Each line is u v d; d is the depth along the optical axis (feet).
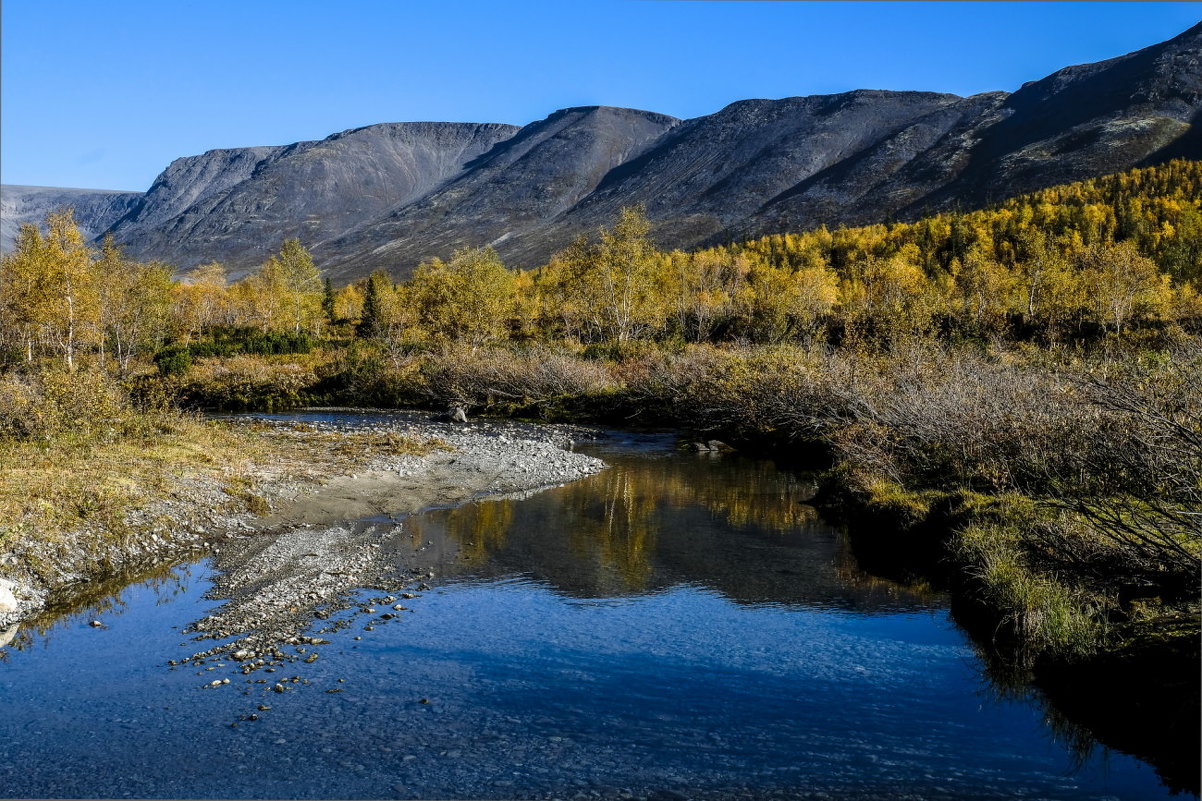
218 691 28.04
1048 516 36.99
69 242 168.76
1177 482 31.81
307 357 188.34
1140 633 26.76
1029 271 240.73
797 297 252.83
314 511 55.57
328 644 32.55
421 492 63.72
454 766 22.99
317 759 23.38
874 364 84.17
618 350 166.30
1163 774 22.27
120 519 45.52
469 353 145.59
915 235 497.05
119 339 196.24
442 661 30.81
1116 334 119.75
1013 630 30.68
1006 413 51.13
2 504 43.21
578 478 71.92
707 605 37.60
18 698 27.45
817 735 24.76
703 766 22.97
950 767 22.82
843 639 32.96
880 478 55.06
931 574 41.39
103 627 34.24
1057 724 25.32
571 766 22.97
